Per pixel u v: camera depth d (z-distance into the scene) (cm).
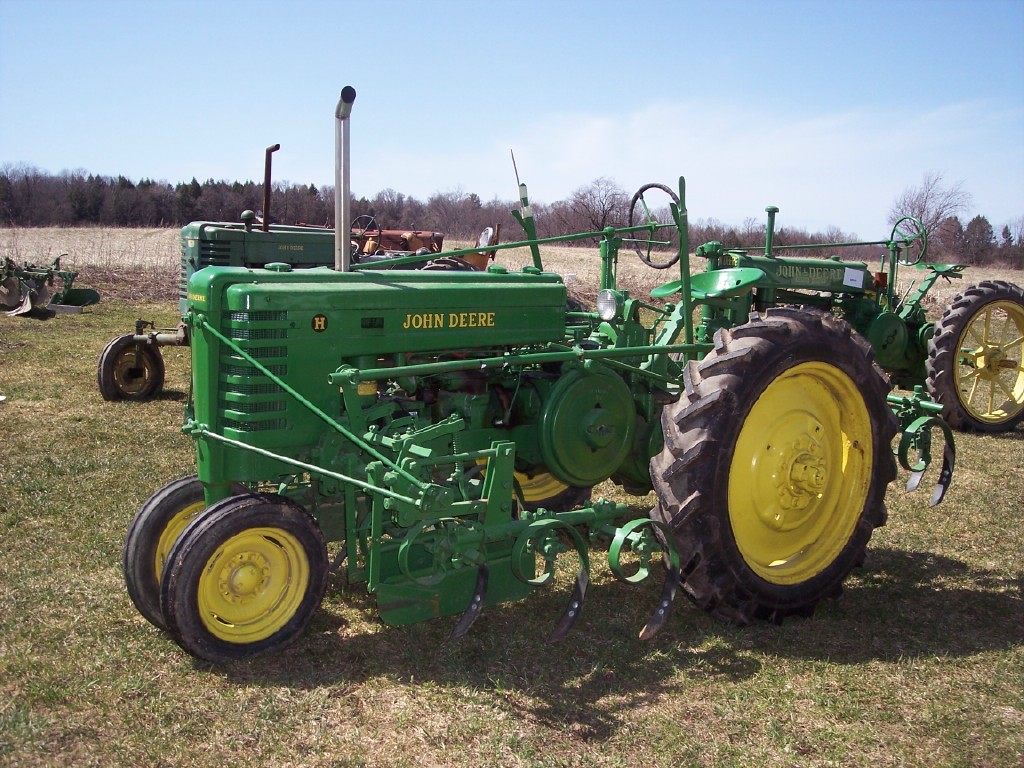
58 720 289
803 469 390
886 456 417
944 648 367
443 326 388
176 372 978
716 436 356
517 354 430
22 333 1187
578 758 279
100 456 610
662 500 364
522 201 475
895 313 843
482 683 327
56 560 428
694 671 343
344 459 359
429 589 351
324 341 355
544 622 384
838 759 284
